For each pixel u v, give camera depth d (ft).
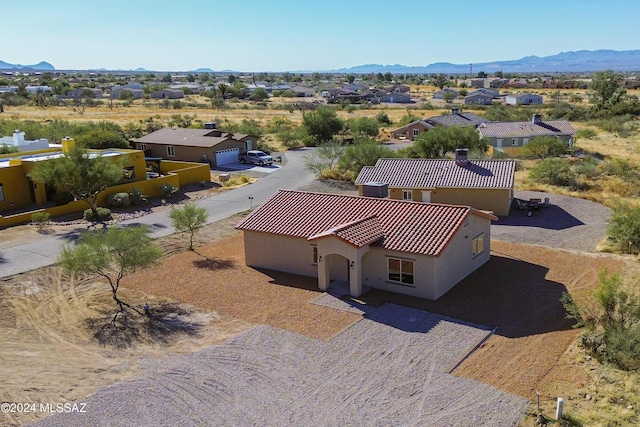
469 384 54.24
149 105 463.83
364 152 168.45
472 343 63.10
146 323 70.38
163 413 49.93
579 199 138.51
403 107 468.34
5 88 590.55
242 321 70.79
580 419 47.62
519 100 460.55
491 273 87.51
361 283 80.64
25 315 73.05
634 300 61.36
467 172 130.52
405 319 70.33
